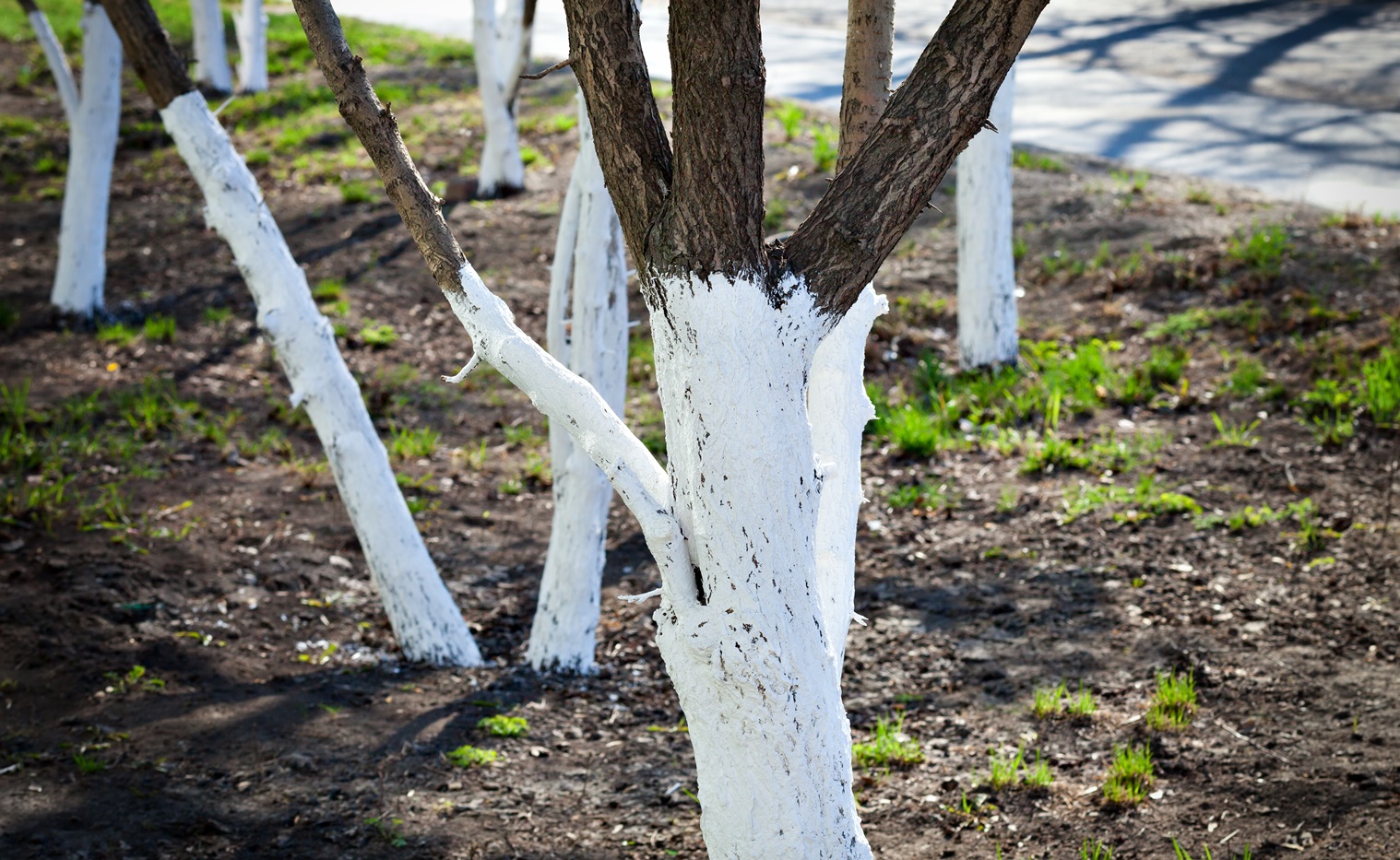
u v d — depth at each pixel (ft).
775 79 51.57
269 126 49.96
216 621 18.11
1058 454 22.97
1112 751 14.39
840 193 7.83
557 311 16.88
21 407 24.84
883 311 10.17
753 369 7.70
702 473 7.88
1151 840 12.65
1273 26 59.26
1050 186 36.78
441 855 12.74
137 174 45.44
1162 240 32.07
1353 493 20.57
